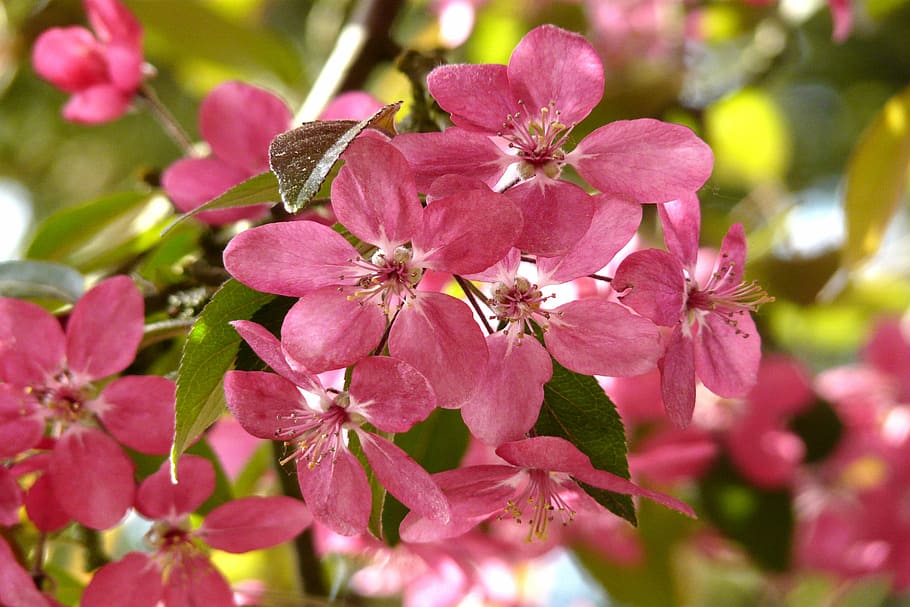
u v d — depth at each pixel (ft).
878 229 1.88
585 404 1.45
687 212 1.47
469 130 1.42
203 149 1.75
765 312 1.99
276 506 1.54
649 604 1.95
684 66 2.08
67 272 1.60
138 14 2.06
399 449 1.42
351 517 1.44
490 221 1.40
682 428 1.45
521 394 1.43
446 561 1.77
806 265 1.97
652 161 1.42
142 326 1.53
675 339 1.45
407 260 1.41
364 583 1.90
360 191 1.40
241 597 1.66
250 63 2.11
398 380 1.41
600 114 1.97
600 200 1.43
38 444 1.52
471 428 1.42
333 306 1.41
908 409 2.04
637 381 1.85
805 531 2.04
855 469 2.05
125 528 1.89
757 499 1.94
